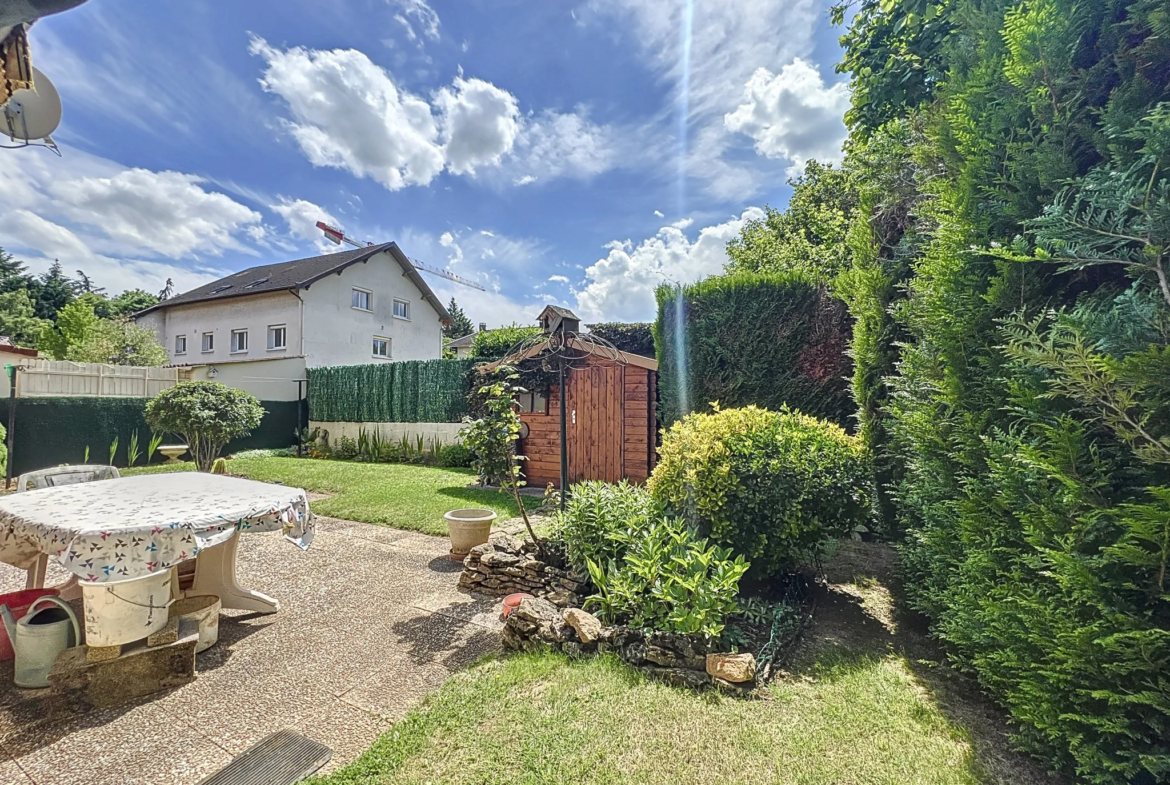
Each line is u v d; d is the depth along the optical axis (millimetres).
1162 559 1702
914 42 4238
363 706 2500
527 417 8625
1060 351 1893
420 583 4266
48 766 2076
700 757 2055
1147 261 1854
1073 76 2256
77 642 2777
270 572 4520
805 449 3678
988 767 1995
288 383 14664
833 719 2305
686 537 3395
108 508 2777
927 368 3033
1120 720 1750
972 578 2443
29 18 1604
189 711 2463
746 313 6578
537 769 1983
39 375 10664
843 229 13203
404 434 12672
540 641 2996
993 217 2562
